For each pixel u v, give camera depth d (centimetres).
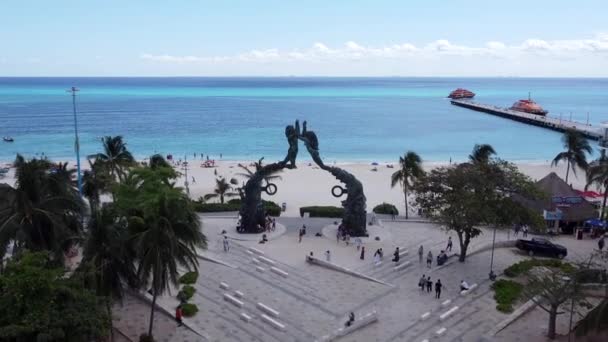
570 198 6444
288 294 4456
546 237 6222
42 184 4031
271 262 5147
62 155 13600
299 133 6022
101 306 3062
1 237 3538
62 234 3753
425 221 6888
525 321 3953
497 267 5138
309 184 10100
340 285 4650
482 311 4128
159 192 3478
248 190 6112
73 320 2716
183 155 14112
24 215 3644
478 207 4897
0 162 12269
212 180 10494
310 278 4809
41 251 3262
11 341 2666
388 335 3709
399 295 4444
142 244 3297
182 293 4147
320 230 6397
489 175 5109
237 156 14012
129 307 4131
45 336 2598
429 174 5584
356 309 4162
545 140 17188
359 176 11056
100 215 3400
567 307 3862
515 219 4978
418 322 3922
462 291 4444
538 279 3756
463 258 5259
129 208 3472
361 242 5847
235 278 4809
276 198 8881
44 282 2758
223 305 4225
